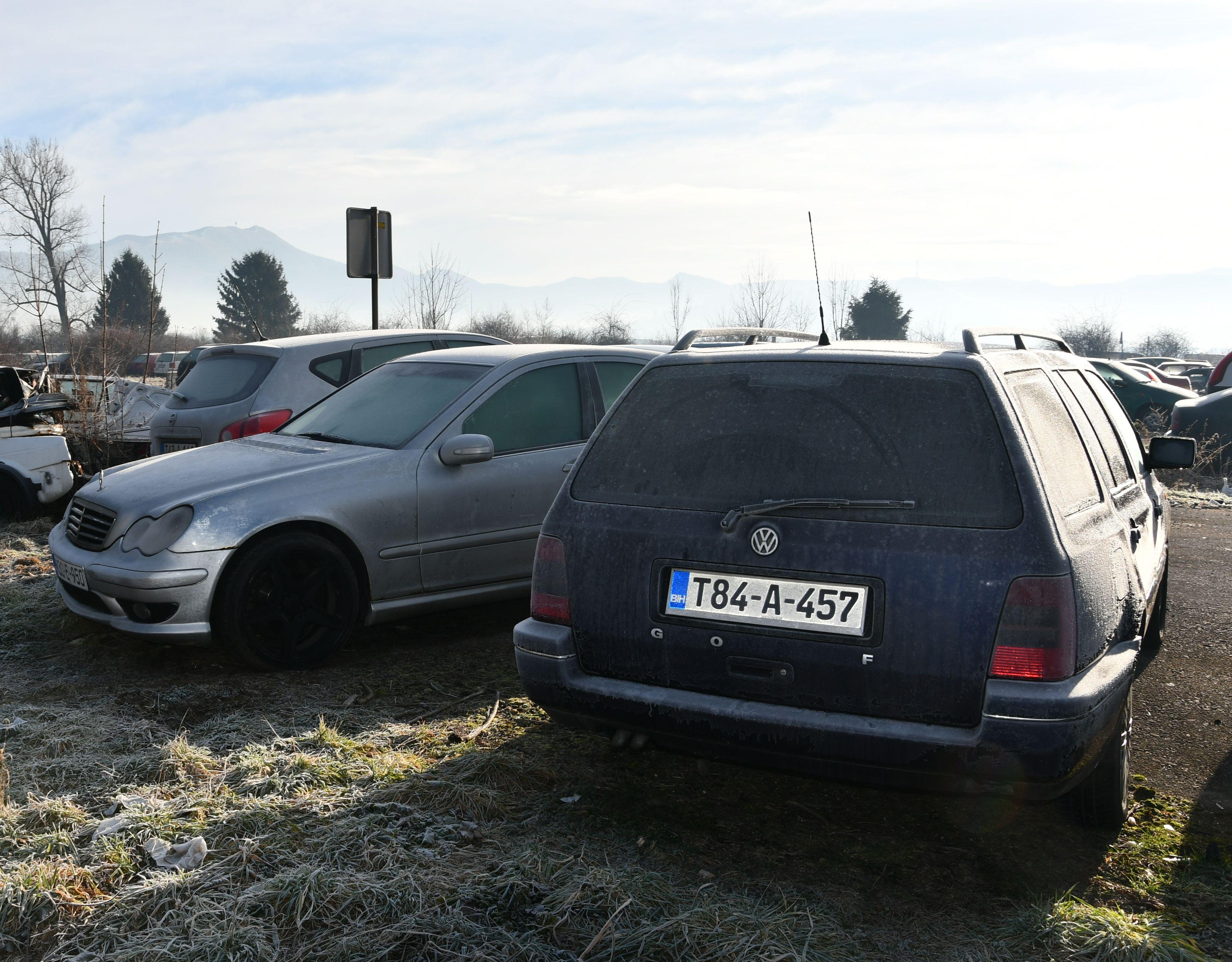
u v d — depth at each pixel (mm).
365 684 4977
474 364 6223
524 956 2643
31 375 10062
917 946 2742
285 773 3775
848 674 2926
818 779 3021
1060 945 2742
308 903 2865
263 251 89625
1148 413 17688
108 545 5145
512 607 6645
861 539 2924
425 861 3113
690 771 3994
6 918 2801
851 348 3342
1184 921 2932
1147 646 5828
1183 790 3928
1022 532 2807
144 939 2705
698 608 3117
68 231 68625
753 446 3191
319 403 6602
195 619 4926
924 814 3660
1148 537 4414
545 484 5996
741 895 2990
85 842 3262
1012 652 2758
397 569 5492
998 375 3086
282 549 5105
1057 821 3611
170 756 3857
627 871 3076
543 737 4273
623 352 6688
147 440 10859
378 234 11359
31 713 4430
